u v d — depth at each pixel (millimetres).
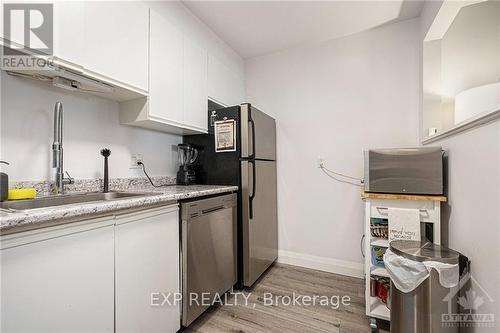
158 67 1641
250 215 2018
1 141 1156
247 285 1991
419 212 1488
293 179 2643
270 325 1539
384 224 1647
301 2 1948
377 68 2291
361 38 2359
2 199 1031
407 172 1559
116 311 1036
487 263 1006
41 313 792
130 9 1442
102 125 1615
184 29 2010
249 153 2025
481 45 1280
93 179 1542
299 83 2645
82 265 913
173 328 1347
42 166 1302
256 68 2883
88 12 1211
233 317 1625
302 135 2613
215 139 2127
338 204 2436
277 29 2330
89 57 1210
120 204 1013
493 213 964
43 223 801
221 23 2244
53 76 1223
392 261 1233
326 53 2518
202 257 1545
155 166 2039
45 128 1320
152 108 1597
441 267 1104
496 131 943
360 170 2350
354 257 2350
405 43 2176
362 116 2346
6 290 719
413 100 2148
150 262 1208
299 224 2600
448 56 1746
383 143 2258
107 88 1358
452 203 1410
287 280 2219
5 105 1171
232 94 2666
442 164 1498
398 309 1213
